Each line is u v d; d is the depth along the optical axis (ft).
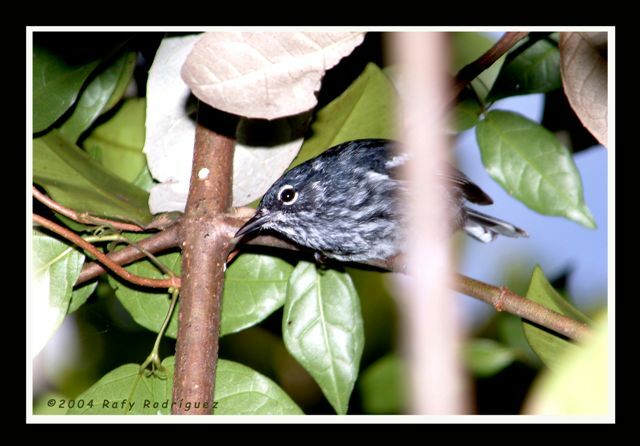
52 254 8.41
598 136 8.39
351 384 8.45
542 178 8.54
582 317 8.40
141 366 8.38
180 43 8.47
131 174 8.61
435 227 8.27
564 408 5.93
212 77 8.30
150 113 8.48
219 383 8.39
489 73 8.60
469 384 8.59
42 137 8.48
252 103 8.30
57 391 8.66
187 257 8.41
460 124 8.55
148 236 8.46
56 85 8.46
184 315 8.38
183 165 8.48
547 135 8.54
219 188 8.44
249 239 8.48
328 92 8.50
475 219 8.76
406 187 8.54
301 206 8.57
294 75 8.31
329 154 8.60
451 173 8.59
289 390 8.82
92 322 8.66
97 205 8.43
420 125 8.23
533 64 8.54
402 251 8.56
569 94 8.41
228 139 8.46
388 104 8.52
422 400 7.47
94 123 8.61
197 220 8.42
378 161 8.57
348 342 8.46
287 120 8.49
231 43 8.30
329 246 8.59
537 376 8.63
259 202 8.60
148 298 8.45
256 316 8.48
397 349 8.76
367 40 8.51
